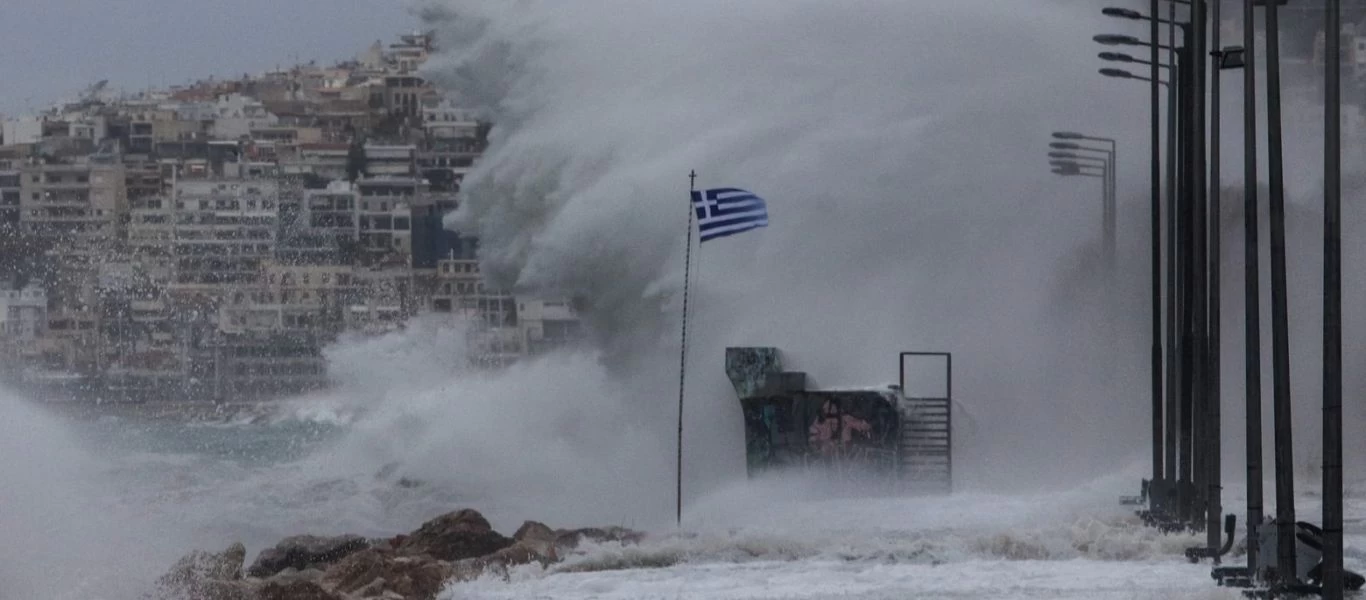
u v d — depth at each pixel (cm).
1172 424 11362
